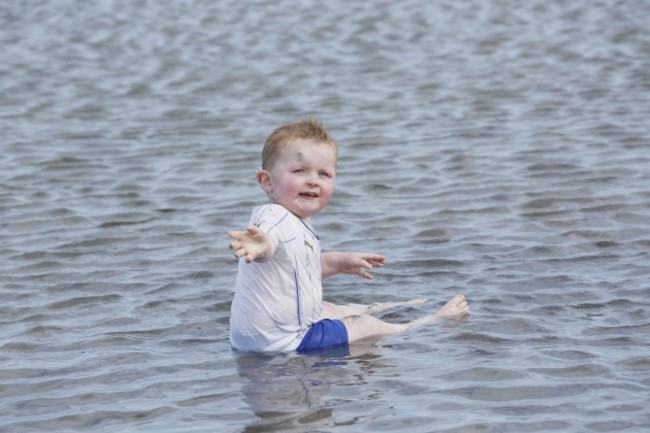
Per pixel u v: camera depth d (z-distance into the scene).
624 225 20.03
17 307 16.50
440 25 44.69
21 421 12.13
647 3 48.16
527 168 24.42
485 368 13.33
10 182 24.58
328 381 13.13
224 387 13.05
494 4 48.88
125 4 52.22
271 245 14.02
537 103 31.36
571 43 40.28
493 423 11.64
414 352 14.11
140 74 37.47
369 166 25.20
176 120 30.81
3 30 46.81
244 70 37.59
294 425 11.76
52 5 52.62
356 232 20.34
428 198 22.45
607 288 16.58
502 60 37.81
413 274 17.80
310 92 33.94
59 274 18.17
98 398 12.78
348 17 46.84
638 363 13.41
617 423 11.59
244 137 28.52
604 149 25.83
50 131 29.80
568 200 21.80
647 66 35.97
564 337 14.48
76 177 24.98
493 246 19.14
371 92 33.66
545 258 18.33
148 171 25.36
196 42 42.94
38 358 14.27
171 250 19.48
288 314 14.48
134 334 15.20
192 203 22.64
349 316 15.31
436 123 29.38
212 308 16.31
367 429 11.57
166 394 12.87
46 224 21.28
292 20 46.78
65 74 37.81
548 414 11.87
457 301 15.60
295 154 14.87
